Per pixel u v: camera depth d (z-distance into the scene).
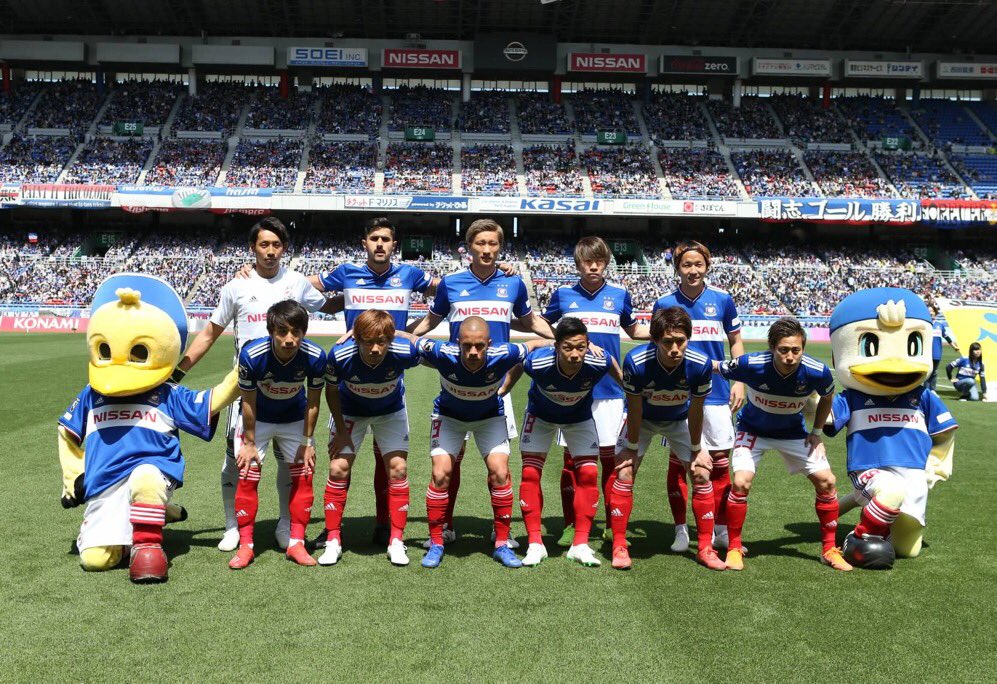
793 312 35.72
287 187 38.09
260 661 3.53
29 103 41.56
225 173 38.72
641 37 43.84
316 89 44.22
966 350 15.22
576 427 5.20
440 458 5.11
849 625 4.01
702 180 40.00
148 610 4.12
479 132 42.34
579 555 5.07
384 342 4.80
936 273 38.19
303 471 5.09
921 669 3.52
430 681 3.36
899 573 4.88
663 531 5.96
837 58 43.97
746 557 5.23
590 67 43.06
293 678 3.38
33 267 36.53
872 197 39.16
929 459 5.64
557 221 42.09
